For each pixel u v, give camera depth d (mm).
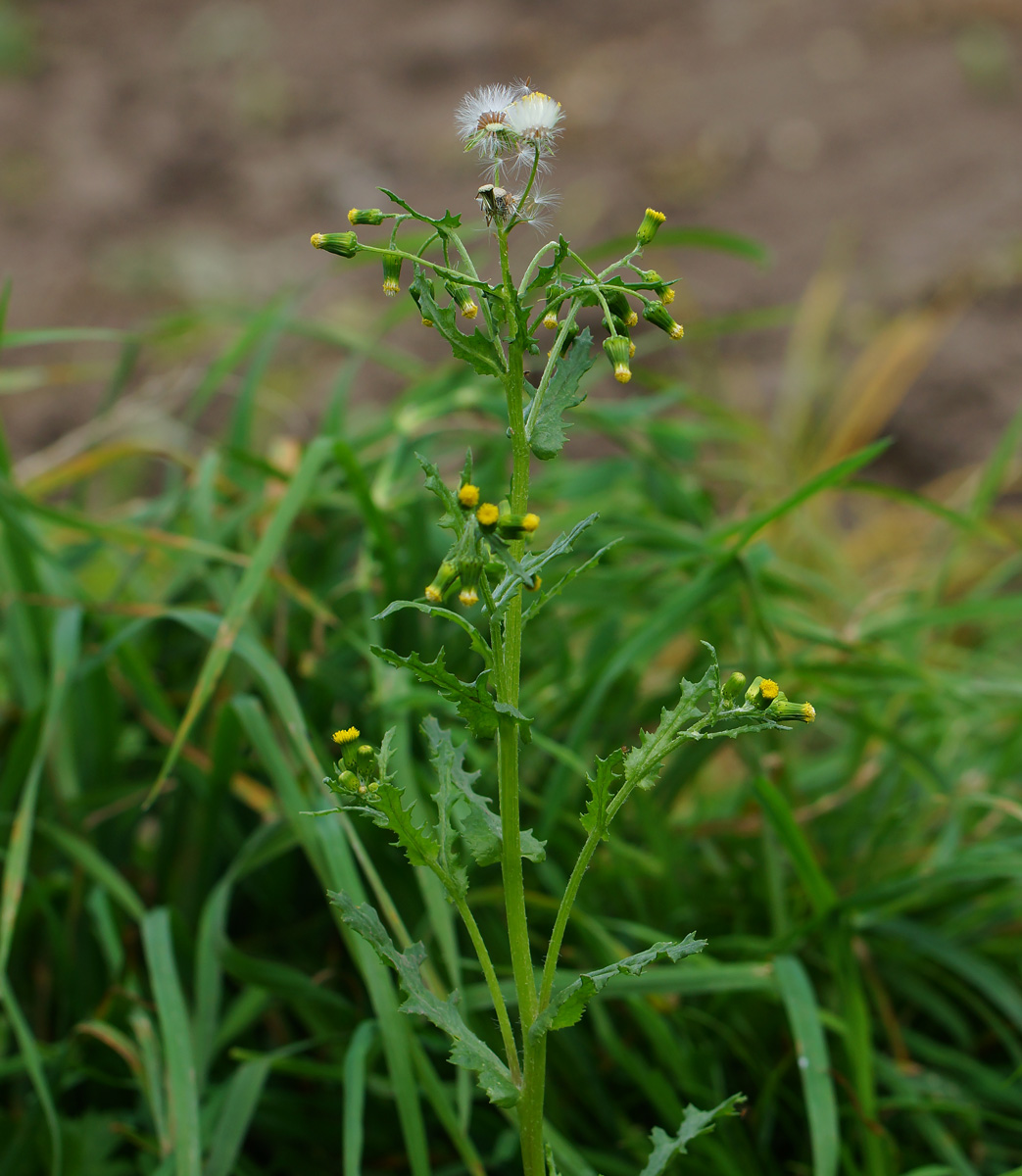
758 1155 998
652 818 1047
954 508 1798
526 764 1133
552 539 1344
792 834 971
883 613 1528
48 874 1082
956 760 1271
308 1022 1010
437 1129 1008
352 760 814
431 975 954
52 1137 949
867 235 2738
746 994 1030
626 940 1052
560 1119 1002
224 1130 938
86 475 1339
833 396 2227
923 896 1054
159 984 948
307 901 1101
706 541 1142
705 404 1441
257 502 1253
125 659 1067
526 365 1362
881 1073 1016
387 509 1212
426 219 805
